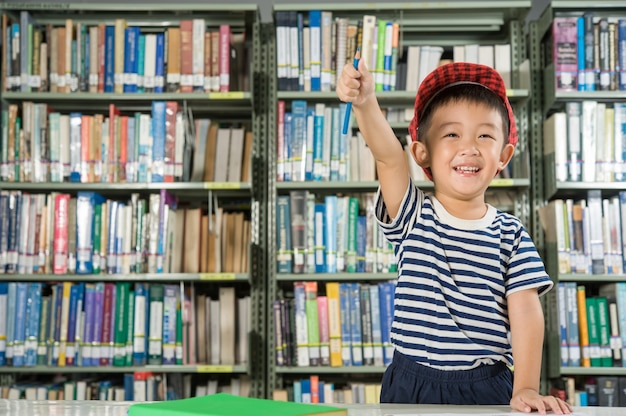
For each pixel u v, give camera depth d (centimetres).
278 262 293
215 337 295
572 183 289
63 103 313
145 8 300
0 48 312
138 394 286
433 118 120
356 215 295
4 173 296
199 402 71
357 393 287
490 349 110
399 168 120
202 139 306
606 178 290
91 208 295
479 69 126
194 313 296
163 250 292
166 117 296
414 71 303
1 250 292
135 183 294
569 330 285
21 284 292
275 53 308
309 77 298
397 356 114
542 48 313
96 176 297
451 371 108
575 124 290
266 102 307
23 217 294
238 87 315
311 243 294
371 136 115
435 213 118
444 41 321
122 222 294
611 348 285
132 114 328
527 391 85
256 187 303
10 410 77
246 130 328
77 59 301
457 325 110
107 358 288
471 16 305
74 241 294
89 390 289
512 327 111
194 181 304
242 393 300
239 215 302
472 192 115
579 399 283
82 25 302
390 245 293
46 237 294
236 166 305
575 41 294
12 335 290
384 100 302
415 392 109
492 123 116
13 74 300
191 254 299
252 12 305
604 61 293
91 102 311
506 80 305
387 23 299
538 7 338
